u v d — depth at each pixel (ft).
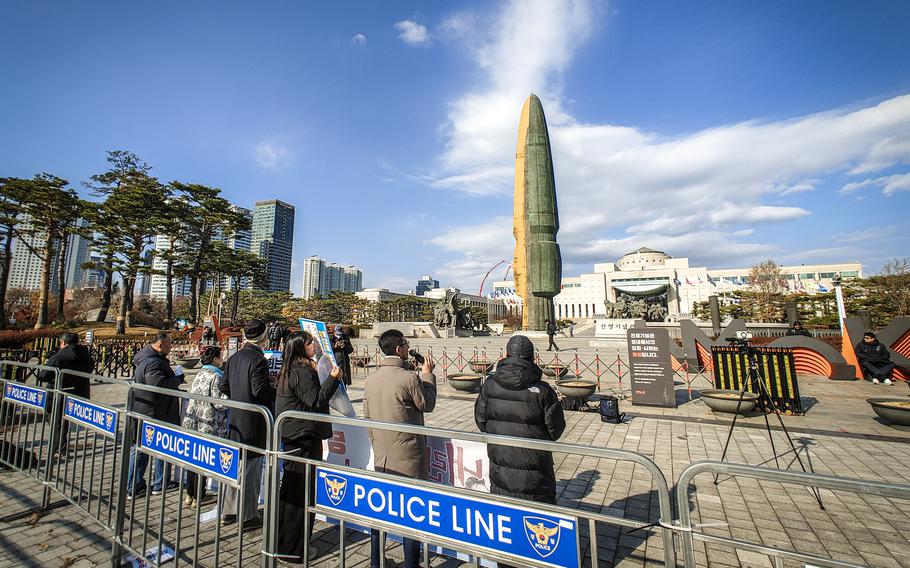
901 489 4.85
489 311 433.07
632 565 11.94
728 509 15.42
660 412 31.53
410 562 10.67
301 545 12.13
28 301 226.58
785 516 14.79
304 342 13.07
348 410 15.06
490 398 11.06
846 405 33.30
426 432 8.61
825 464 20.04
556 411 10.50
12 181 123.34
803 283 296.51
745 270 345.51
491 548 7.66
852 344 48.93
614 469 19.65
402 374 11.94
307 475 10.06
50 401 16.25
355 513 9.23
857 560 12.07
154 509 15.70
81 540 13.46
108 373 48.98
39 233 141.90
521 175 130.00
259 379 14.46
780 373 30.94
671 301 304.50
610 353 71.92
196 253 164.25
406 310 329.11
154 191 139.64
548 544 7.14
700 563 12.16
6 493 16.84
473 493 7.94
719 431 26.22
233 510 14.70
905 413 24.81
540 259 122.72
